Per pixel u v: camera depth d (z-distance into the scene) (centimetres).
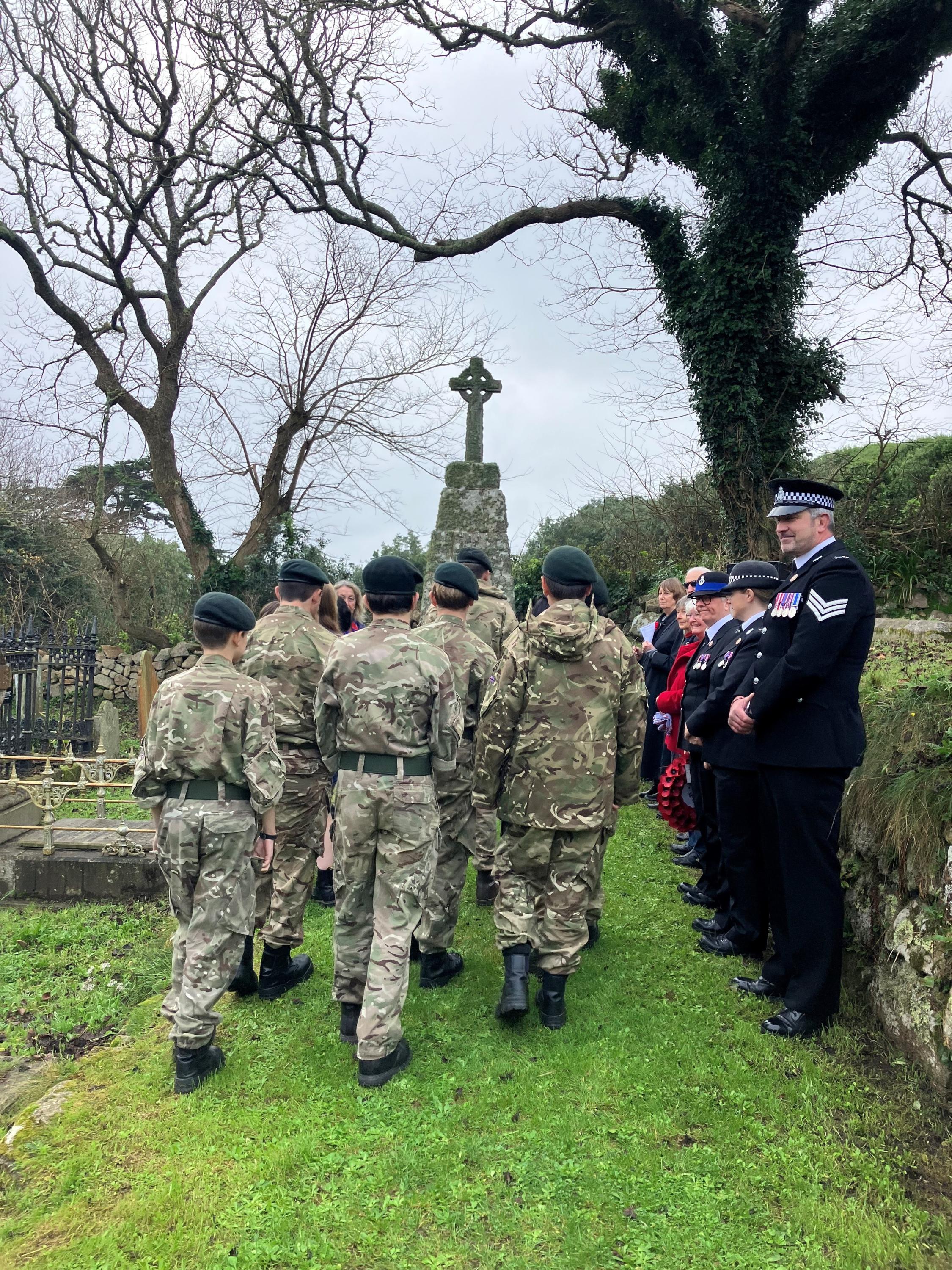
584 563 344
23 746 915
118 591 1482
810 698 319
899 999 312
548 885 341
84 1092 311
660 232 1020
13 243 1259
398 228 1205
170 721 316
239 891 317
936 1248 223
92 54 1168
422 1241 230
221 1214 241
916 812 322
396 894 311
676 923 438
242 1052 327
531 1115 282
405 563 334
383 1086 300
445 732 317
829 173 935
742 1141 266
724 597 445
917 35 829
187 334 1473
